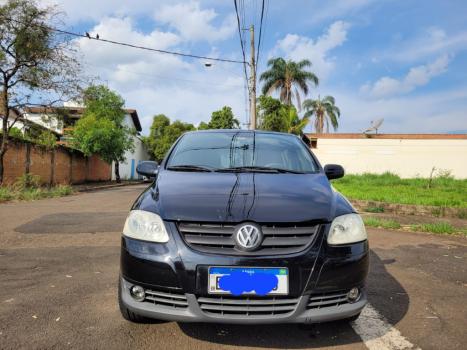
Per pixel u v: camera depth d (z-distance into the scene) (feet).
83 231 21.39
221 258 7.78
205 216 8.16
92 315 10.05
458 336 9.20
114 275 13.56
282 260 7.82
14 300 11.08
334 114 134.62
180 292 7.91
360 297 8.61
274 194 9.09
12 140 51.96
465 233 23.22
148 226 8.46
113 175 111.96
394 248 19.04
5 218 25.94
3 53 47.32
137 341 8.66
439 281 13.67
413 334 9.27
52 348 8.29
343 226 8.57
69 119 58.70
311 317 7.88
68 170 74.08
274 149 12.86
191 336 8.93
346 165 90.84
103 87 89.86
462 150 87.71
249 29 66.28
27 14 47.50
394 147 89.66
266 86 115.24
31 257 15.94
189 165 11.79
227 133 13.89
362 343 8.76
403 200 36.35
